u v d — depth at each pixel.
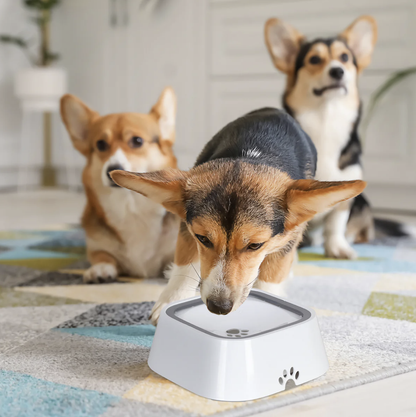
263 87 4.23
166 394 1.16
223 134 1.65
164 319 1.27
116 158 1.96
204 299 1.22
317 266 2.36
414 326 1.59
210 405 1.11
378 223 3.10
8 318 1.66
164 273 2.10
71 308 1.77
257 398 1.13
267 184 1.29
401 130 3.75
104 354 1.39
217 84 4.42
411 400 1.16
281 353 1.17
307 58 2.56
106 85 4.92
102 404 1.12
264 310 1.42
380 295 1.91
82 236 2.99
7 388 1.19
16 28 4.96
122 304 1.82
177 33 4.51
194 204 1.28
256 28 4.18
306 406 1.13
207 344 1.16
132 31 4.71
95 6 4.84
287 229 1.32
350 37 2.62
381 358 1.36
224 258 1.24
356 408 1.13
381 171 3.86
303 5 3.97
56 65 5.14
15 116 5.03
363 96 3.86
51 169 5.36
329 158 2.56
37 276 2.17
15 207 4.06
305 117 2.56
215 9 4.33
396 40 3.69
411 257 2.55
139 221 2.07
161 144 2.12
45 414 1.08
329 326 1.59
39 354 1.38
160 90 4.67
